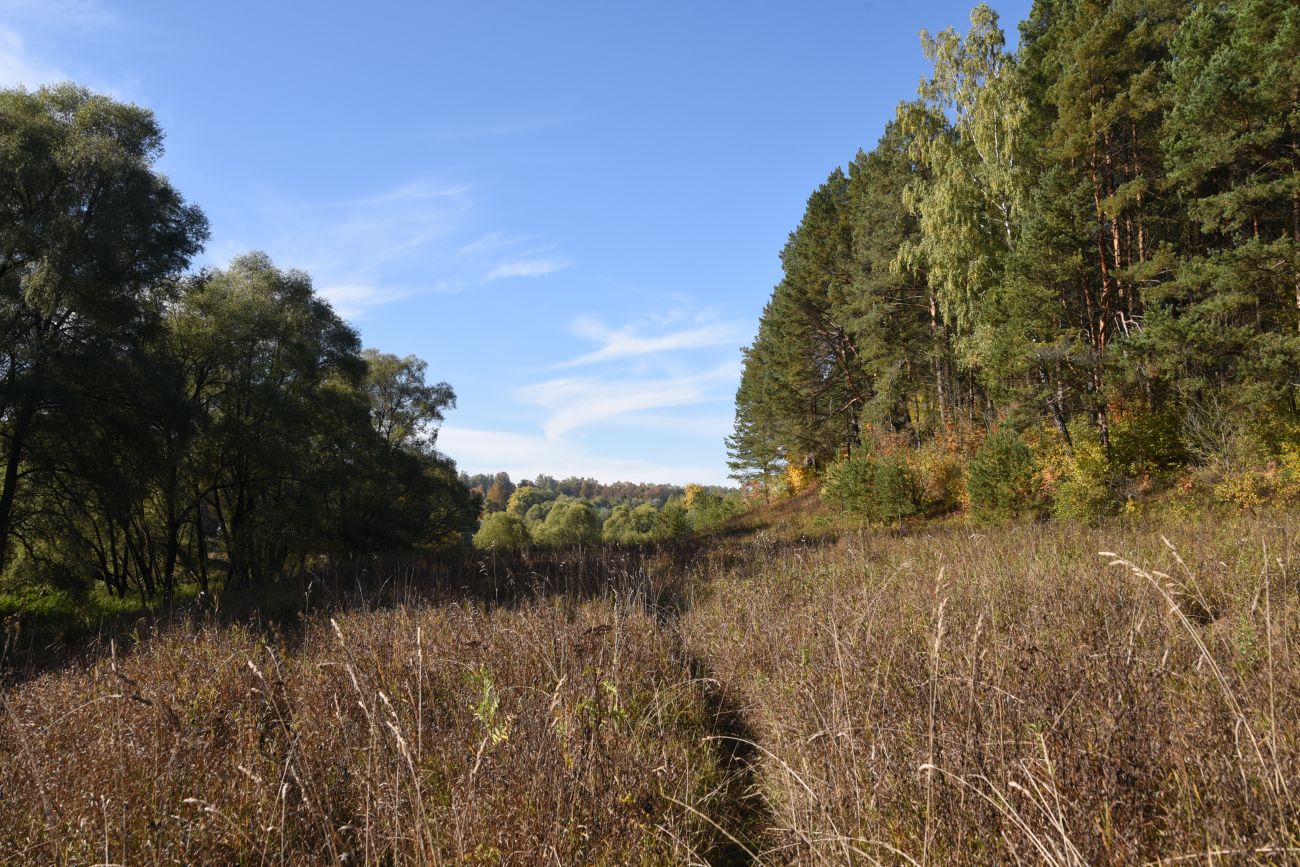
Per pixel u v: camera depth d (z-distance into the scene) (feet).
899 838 9.18
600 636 19.43
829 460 130.00
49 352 55.52
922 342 92.58
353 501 107.96
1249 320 58.34
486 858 9.53
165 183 68.90
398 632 22.00
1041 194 62.23
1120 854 7.59
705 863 10.41
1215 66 48.47
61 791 11.85
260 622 30.86
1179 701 10.66
